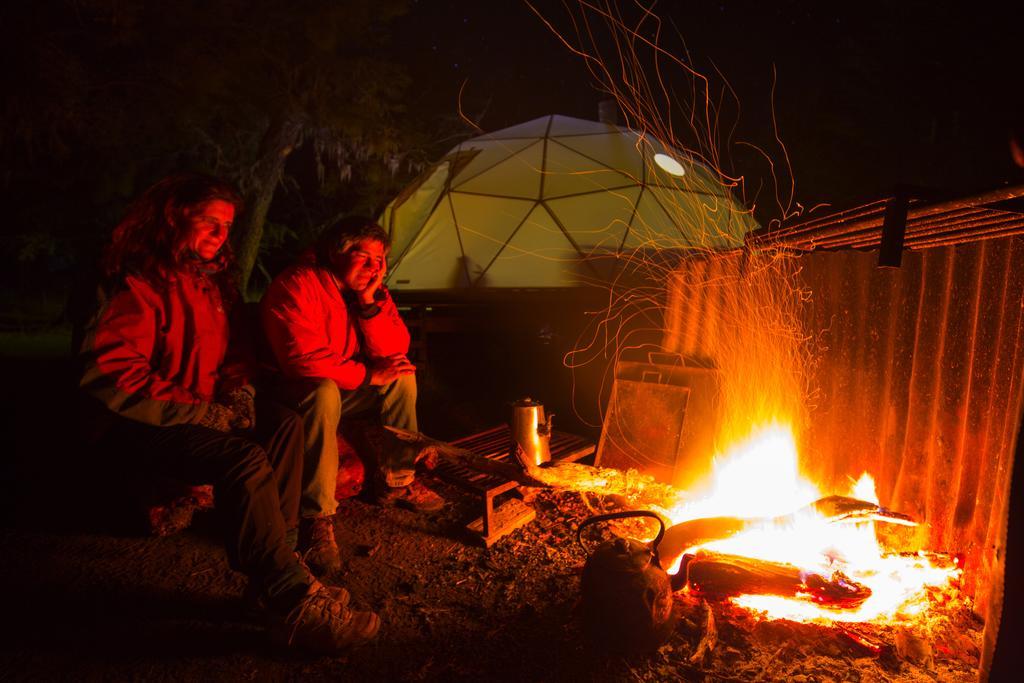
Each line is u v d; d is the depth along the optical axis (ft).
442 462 11.82
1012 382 8.19
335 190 46.42
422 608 8.66
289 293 9.82
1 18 27.25
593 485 12.42
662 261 23.86
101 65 32.17
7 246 47.67
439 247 25.40
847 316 11.12
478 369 23.44
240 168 39.32
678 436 13.17
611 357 22.43
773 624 8.13
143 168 43.96
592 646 7.79
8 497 11.84
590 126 27.43
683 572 8.63
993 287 8.61
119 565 9.47
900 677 7.26
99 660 7.48
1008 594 5.01
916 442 9.89
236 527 7.38
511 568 9.73
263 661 7.55
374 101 37.11
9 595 8.66
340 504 11.86
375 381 10.89
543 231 24.18
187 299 8.06
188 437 7.59
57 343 34.47
